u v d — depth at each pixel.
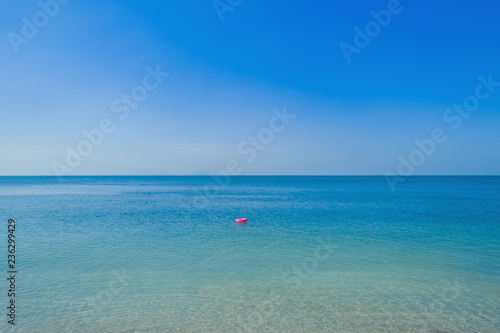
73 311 10.55
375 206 45.34
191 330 9.41
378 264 16.08
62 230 25.17
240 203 51.50
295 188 111.00
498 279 13.88
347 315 10.47
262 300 11.60
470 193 75.38
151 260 16.59
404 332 9.41
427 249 19.09
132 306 10.99
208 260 16.64
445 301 11.59
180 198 63.12
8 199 58.19
